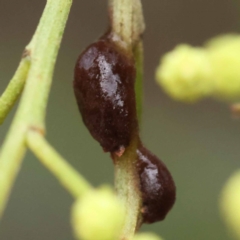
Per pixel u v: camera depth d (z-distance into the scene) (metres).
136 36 0.05
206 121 0.10
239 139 0.10
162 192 0.05
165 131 0.10
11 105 0.05
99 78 0.05
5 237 0.09
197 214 0.09
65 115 0.09
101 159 0.09
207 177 0.10
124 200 0.05
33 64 0.05
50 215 0.09
